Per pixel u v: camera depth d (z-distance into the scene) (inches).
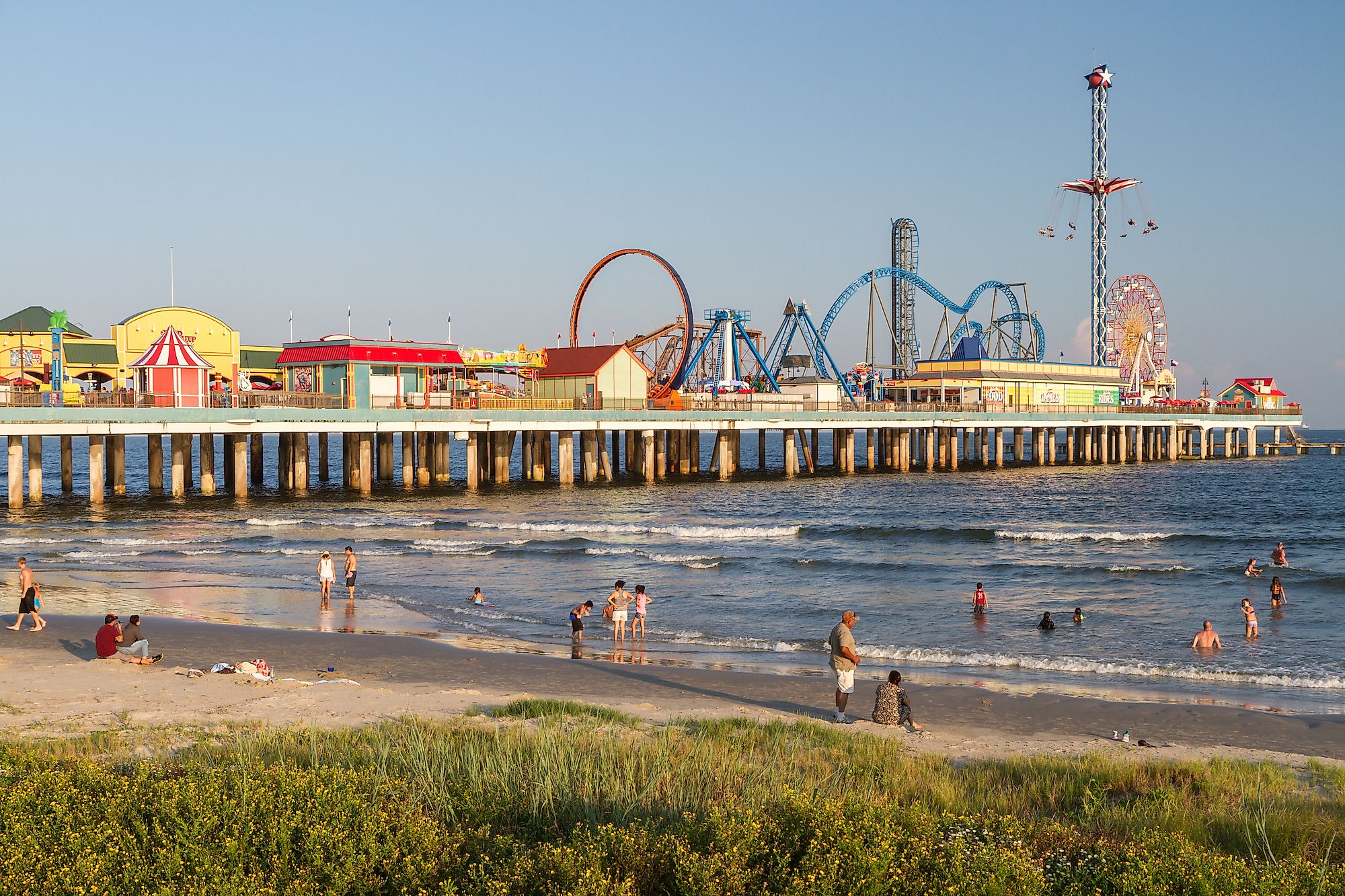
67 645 1209.4
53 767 585.0
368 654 1214.3
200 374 2824.8
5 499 2918.3
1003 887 432.5
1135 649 1312.7
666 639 1364.4
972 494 3474.4
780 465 5664.4
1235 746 866.8
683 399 3718.0
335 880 445.4
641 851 461.1
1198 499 3447.3
